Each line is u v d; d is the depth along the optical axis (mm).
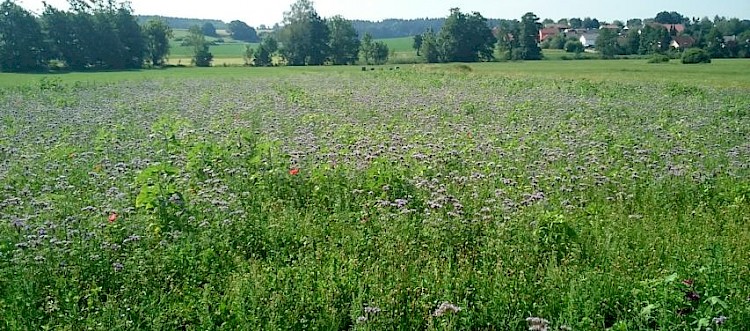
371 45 114750
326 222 10000
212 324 6742
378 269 8102
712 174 13062
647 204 11430
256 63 105938
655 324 7055
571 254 8617
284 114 23484
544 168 13867
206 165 13539
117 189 11180
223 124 20578
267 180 12203
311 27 110938
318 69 79562
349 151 15195
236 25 186500
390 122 21391
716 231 9852
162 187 10977
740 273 7758
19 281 7531
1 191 11859
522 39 121312
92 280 7820
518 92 34531
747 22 150500
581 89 36031
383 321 6828
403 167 13383
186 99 30484
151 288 7668
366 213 10172
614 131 19234
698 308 6785
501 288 7430
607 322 7160
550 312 7121
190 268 8102
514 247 8758
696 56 87938
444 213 10078
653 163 14227
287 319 6883
